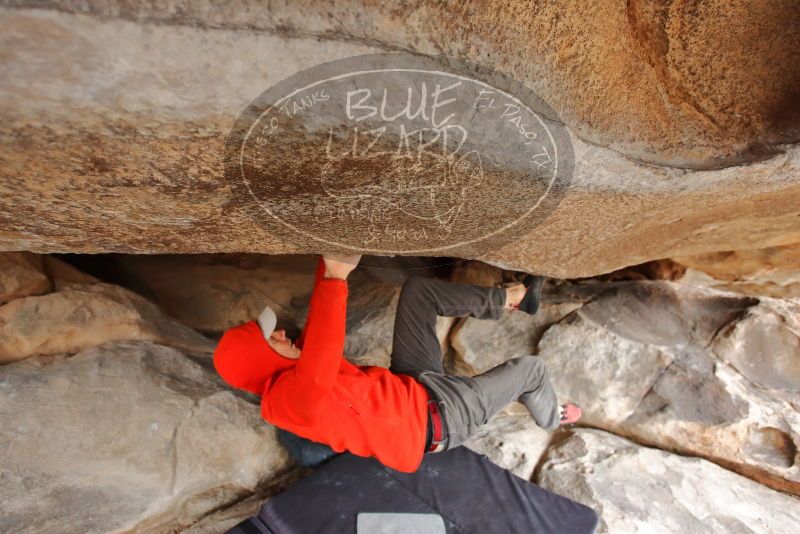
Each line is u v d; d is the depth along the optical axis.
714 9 0.89
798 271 2.03
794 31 0.93
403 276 2.26
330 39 0.67
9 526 1.27
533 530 1.44
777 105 1.05
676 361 1.89
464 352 2.07
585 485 1.62
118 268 2.11
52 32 0.58
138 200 0.91
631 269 2.30
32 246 1.09
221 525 1.51
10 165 0.76
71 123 0.69
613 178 1.02
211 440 1.56
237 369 1.36
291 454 1.67
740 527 1.48
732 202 1.28
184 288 2.15
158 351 1.71
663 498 1.57
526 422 1.93
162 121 0.70
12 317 1.54
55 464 1.38
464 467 1.65
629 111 0.98
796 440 1.63
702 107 1.03
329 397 1.36
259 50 0.65
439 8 0.71
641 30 0.91
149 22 0.60
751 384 1.81
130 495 1.41
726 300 2.02
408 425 1.42
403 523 1.45
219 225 1.05
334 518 1.46
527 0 0.75
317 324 1.18
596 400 1.88
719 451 1.70
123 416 1.50
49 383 1.50
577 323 2.06
